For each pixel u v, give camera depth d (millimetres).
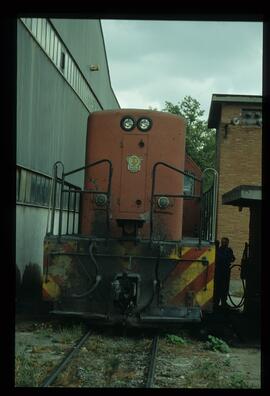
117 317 9656
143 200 10445
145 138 10578
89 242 9867
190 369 7777
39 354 8281
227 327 11328
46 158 17500
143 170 10508
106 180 10578
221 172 21969
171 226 10422
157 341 9430
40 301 14336
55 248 9961
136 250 9781
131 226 9977
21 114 14133
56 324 10391
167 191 10492
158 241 9844
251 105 22000
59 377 6898
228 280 14086
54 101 18469
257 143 21953
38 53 15867
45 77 16922
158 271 9750
